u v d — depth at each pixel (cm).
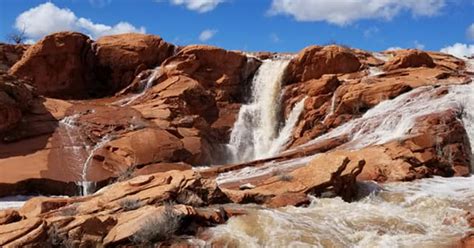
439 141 2205
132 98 3509
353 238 1321
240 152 3394
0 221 1284
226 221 1386
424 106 2581
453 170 2148
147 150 2662
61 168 2450
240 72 3806
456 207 1558
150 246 1240
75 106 3069
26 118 2764
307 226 1356
